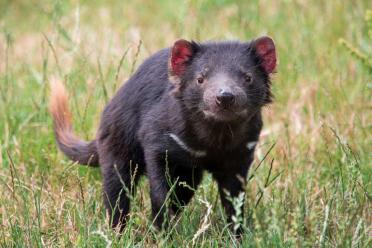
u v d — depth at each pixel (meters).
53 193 10.53
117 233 9.34
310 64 15.04
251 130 9.85
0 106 13.48
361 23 16.08
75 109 12.77
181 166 10.18
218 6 18.98
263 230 8.75
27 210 9.45
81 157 11.14
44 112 12.73
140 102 10.40
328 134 12.01
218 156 9.95
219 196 10.69
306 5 17.47
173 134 9.82
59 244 9.50
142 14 19.67
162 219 9.90
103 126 10.72
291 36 16.34
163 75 10.33
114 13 19.64
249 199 10.07
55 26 15.28
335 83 14.27
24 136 12.38
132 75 10.81
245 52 9.84
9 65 16.06
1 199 10.32
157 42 16.78
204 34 17.16
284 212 9.28
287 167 11.16
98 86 13.06
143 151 10.30
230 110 9.16
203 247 9.16
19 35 18.67
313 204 10.03
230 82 9.34
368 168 10.93
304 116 13.38
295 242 8.45
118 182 10.51
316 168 11.48
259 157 11.60
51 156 11.62
